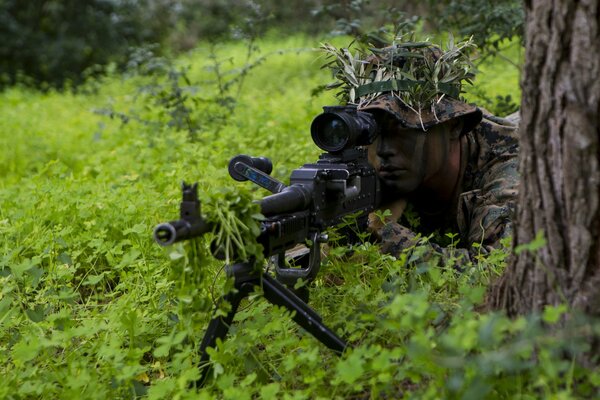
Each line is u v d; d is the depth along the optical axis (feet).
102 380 10.44
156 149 23.77
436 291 11.66
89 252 15.93
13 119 40.27
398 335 9.83
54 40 70.90
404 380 9.71
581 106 8.54
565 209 8.79
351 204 11.50
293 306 9.75
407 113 12.67
